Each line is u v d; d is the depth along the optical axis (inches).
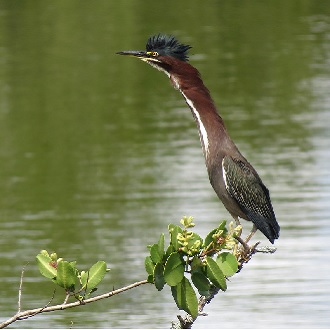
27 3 1224.8
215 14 1192.2
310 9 1240.8
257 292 471.8
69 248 536.1
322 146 721.6
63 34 1083.3
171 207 600.7
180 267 229.6
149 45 333.4
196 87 331.0
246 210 335.3
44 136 776.9
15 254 529.3
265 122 797.2
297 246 530.0
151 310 457.7
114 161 705.0
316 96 870.4
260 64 994.7
